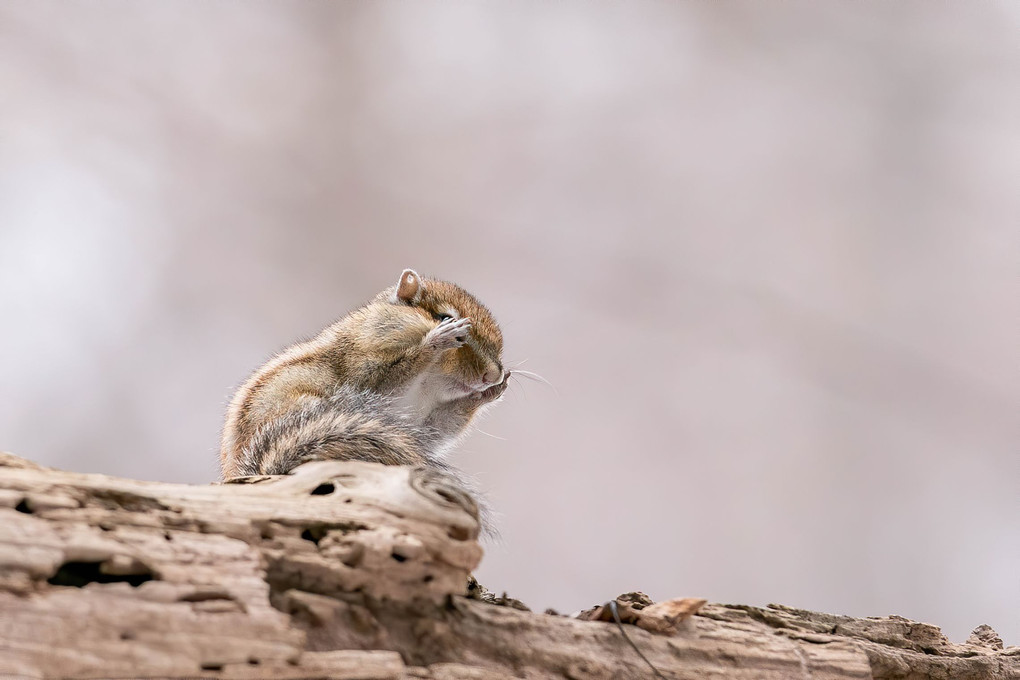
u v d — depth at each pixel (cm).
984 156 591
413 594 434
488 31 588
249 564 432
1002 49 597
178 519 432
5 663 369
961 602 518
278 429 441
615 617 436
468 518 434
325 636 432
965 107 595
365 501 434
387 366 445
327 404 443
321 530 433
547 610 436
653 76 600
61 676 376
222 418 448
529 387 539
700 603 436
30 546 397
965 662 439
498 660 434
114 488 432
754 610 438
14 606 381
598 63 600
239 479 435
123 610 399
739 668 436
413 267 557
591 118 590
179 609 410
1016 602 516
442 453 447
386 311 446
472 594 437
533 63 593
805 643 437
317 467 435
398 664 432
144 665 392
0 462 432
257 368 448
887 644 438
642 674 435
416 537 434
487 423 525
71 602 392
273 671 418
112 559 411
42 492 425
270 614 427
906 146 592
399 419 442
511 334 552
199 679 402
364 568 433
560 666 434
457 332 445
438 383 446
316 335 447
